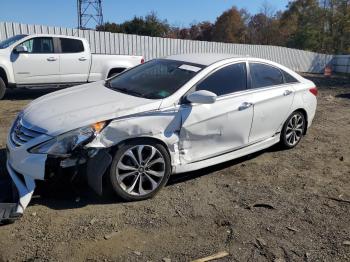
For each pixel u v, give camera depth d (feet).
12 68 35.04
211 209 14.56
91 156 13.39
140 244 12.14
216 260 11.56
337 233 13.41
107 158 13.58
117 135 13.87
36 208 13.73
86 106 14.70
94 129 13.51
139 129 14.28
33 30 51.49
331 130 27.53
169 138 15.16
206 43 74.69
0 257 11.12
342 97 46.52
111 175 13.98
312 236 13.14
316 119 31.17
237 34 234.79
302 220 14.16
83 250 11.66
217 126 16.65
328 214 14.73
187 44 70.85
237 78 18.04
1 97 35.32
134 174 14.52
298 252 12.19
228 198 15.55
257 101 18.35
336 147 23.22
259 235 13.00
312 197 16.14
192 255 11.73
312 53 102.27
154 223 13.34
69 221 13.09
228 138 17.34
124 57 41.16
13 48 35.04
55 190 14.84
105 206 14.20
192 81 16.26
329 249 12.43
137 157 14.49
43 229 12.55
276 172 18.60
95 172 13.42
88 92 16.66
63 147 13.17
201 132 16.14
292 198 15.92
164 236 12.64
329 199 16.03
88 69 38.96
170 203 14.80
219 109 16.63
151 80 17.07
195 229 13.15
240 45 82.58
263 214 14.43
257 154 20.95
